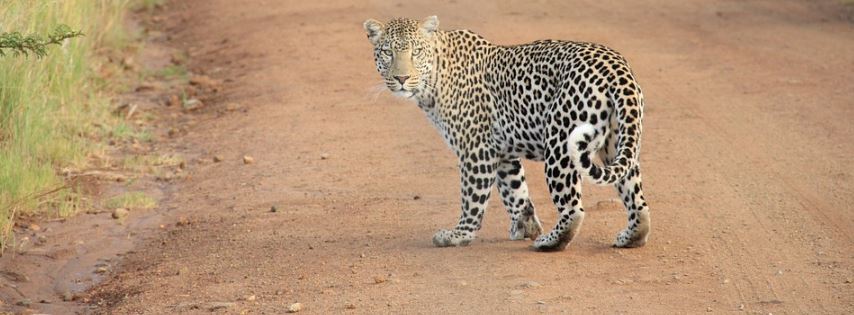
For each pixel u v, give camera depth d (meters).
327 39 26.03
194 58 25.31
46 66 17.80
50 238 13.51
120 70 23.20
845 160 14.78
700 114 17.83
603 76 10.78
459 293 10.40
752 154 15.38
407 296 10.41
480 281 10.70
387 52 12.04
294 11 30.00
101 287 11.95
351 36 26.28
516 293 10.26
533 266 11.05
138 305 11.00
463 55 12.15
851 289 10.09
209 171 16.36
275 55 24.58
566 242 11.37
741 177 14.30
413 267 11.32
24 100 15.97
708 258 11.16
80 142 17.31
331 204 14.18
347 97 20.38
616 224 12.46
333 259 11.82
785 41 23.64
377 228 12.98
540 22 26.75
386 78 12.12
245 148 17.44
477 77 12.09
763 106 18.09
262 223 13.54
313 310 10.20
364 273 11.23
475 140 12.12
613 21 26.78
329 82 21.69
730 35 24.62
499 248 11.86
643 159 15.42
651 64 21.89
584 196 13.82
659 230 12.20
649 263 11.02
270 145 17.45
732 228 12.18
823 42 23.33
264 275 11.50
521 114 11.70
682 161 15.22
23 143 15.56
